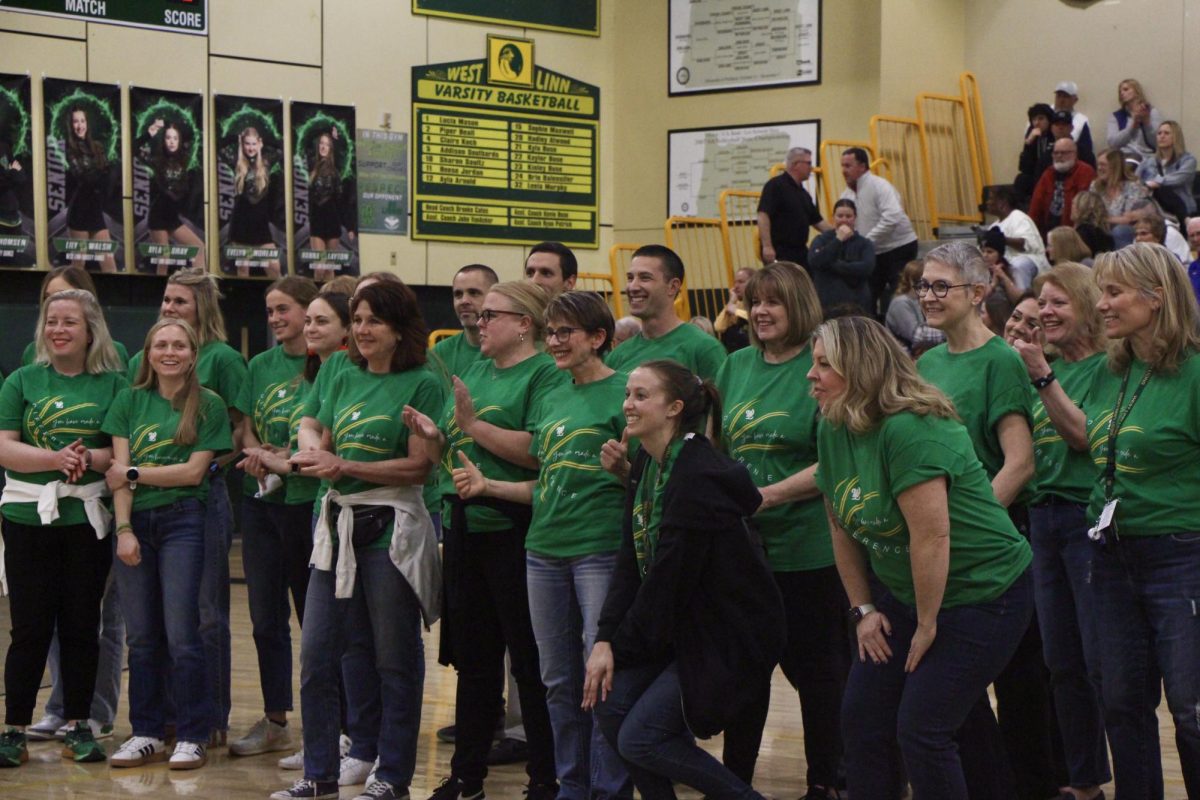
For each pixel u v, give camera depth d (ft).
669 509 12.07
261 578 18.17
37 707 21.07
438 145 40.52
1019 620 11.70
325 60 38.70
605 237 43.60
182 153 36.35
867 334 11.62
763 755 18.08
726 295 41.57
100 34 35.32
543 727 15.07
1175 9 38.11
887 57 39.50
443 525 15.33
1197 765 12.48
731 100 41.70
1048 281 14.89
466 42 40.91
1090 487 14.23
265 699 18.38
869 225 36.11
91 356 17.90
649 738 12.16
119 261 35.60
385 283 15.51
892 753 12.03
